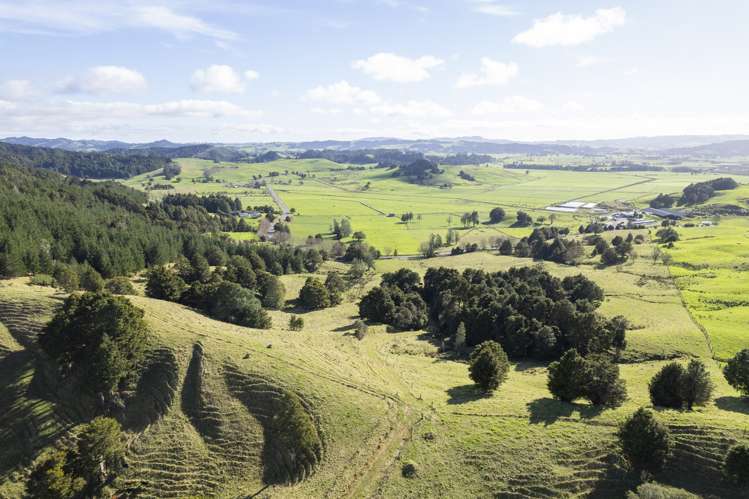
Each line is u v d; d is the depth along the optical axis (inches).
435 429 2343.8
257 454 2325.3
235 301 4040.4
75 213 6624.0
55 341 2716.5
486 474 2052.2
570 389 2532.0
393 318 4771.2
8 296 3270.2
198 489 2187.5
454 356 3823.8
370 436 2330.2
